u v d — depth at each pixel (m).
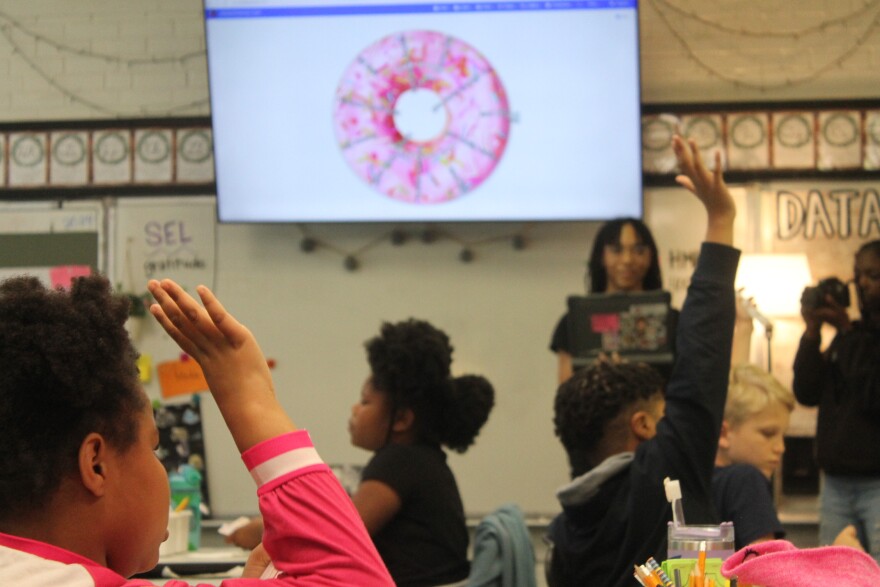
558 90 4.47
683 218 4.57
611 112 4.45
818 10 4.65
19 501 0.88
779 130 4.62
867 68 4.63
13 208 4.86
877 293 4.42
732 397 2.42
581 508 1.85
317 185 4.57
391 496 2.24
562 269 4.59
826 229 4.56
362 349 4.64
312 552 0.89
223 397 0.94
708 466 1.67
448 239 4.65
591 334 3.16
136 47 4.87
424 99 4.54
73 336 0.88
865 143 4.59
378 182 4.56
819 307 3.98
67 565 0.86
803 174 4.59
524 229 4.62
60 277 4.80
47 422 0.87
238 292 4.71
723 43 4.66
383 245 4.67
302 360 4.66
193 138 4.82
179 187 4.79
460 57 4.52
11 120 4.89
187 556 2.72
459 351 4.61
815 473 4.38
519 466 4.53
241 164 4.58
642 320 3.14
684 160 1.63
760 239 4.58
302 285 4.69
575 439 2.00
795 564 1.08
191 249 4.76
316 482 0.92
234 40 4.57
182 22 4.86
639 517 1.71
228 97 4.57
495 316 4.61
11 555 0.85
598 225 4.60
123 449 0.92
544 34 4.47
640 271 4.05
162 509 0.95
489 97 4.50
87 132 4.86
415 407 2.40
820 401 3.94
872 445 3.75
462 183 4.52
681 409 1.67
